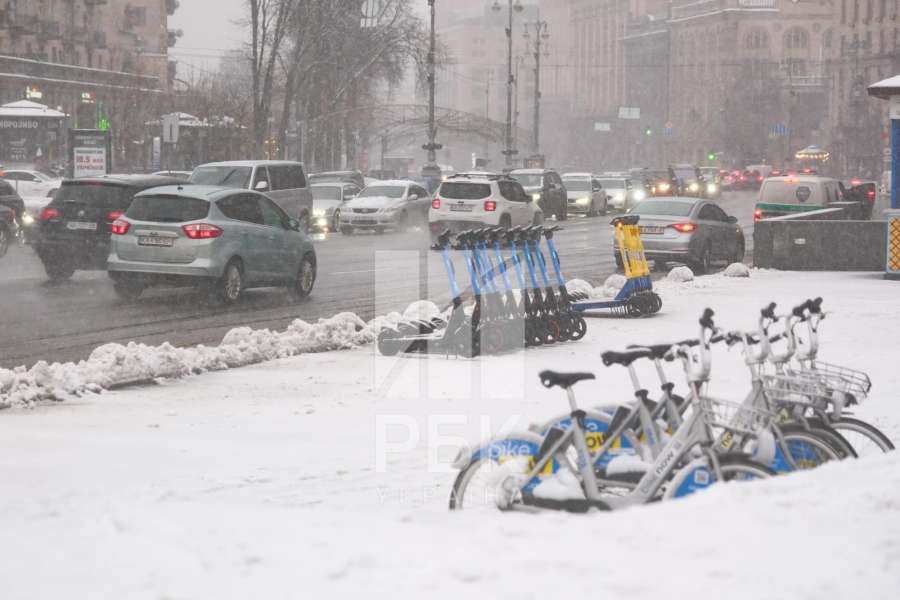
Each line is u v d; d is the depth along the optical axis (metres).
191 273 25.64
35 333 21.34
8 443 12.44
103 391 15.83
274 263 27.48
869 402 14.54
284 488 10.42
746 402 8.98
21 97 99.19
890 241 34.50
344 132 97.88
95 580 6.27
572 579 6.14
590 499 7.97
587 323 23.69
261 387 16.27
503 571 6.28
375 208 54.09
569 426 8.25
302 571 6.32
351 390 15.94
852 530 6.92
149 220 25.97
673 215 38.53
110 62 127.19
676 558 6.48
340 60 93.88
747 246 52.06
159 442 12.59
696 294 29.66
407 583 6.10
